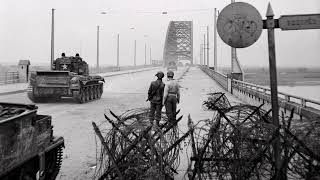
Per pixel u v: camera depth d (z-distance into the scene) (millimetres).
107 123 10859
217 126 4707
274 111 4398
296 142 4535
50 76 17000
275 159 4434
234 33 4449
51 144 4586
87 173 5668
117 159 4488
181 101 17859
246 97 17062
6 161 3365
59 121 11320
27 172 4273
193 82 36875
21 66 32812
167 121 5090
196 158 4668
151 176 4289
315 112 7094
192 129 4789
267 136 4488
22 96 20516
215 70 42406
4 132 3326
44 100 17859
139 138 4418
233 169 4555
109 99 20000
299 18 4348
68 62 20172
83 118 12070
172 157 4797
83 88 17531
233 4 4438
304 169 4777
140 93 24250
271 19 4375
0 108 4434
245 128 4586
